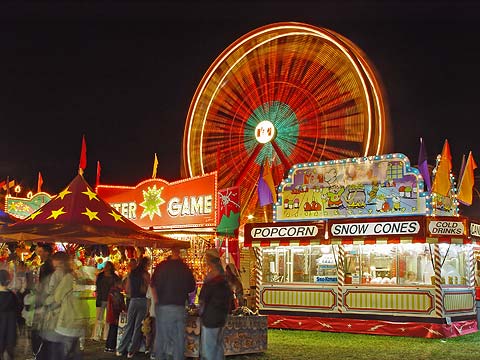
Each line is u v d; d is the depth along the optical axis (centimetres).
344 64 2270
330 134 2327
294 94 2456
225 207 1873
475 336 1474
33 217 1357
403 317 1460
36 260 1825
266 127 2498
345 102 2284
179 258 893
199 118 2625
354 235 1517
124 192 2188
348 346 1259
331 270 1602
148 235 1398
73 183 1421
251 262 2002
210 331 810
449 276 1519
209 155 2639
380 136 2166
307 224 1600
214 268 834
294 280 1658
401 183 1505
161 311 865
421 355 1131
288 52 2492
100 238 1436
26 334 1245
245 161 2550
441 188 1511
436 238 1422
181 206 2014
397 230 1458
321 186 1625
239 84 2642
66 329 704
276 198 1708
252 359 1071
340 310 1546
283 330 1595
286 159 2428
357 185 1569
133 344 1073
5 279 839
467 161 1642
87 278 1558
